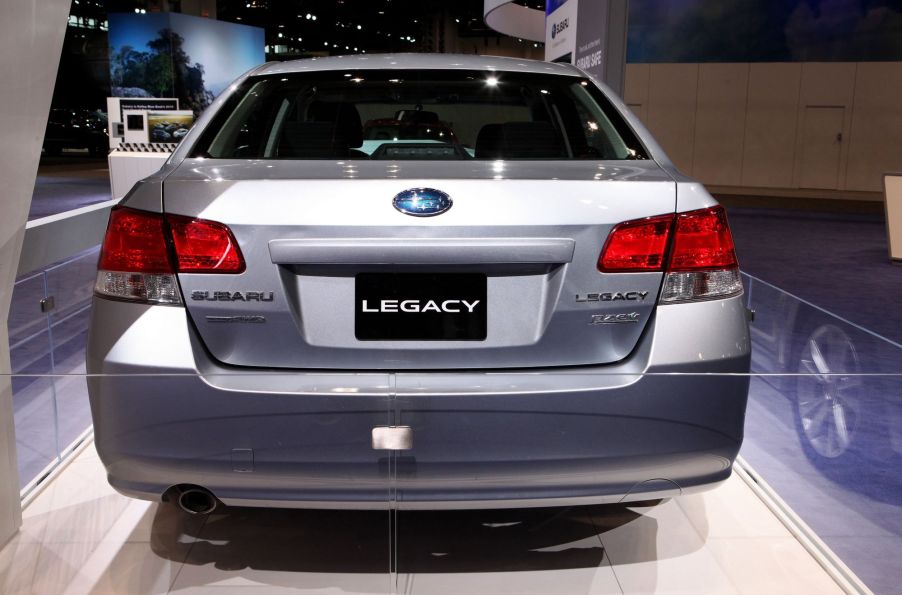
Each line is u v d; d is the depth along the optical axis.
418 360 1.36
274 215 1.34
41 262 2.94
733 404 1.41
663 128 14.70
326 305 1.35
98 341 1.39
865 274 6.39
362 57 2.12
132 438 1.35
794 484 1.92
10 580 1.39
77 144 21.86
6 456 1.43
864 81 13.55
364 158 1.71
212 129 1.74
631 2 14.28
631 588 1.40
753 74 14.07
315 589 1.36
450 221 1.33
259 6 39.12
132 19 16.64
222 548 1.47
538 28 14.22
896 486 1.68
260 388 1.31
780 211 11.38
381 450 1.32
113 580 1.39
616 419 1.35
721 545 1.55
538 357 1.37
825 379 1.84
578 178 1.42
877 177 13.82
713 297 1.43
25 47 1.47
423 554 1.41
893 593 1.45
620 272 1.38
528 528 1.55
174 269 1.36
